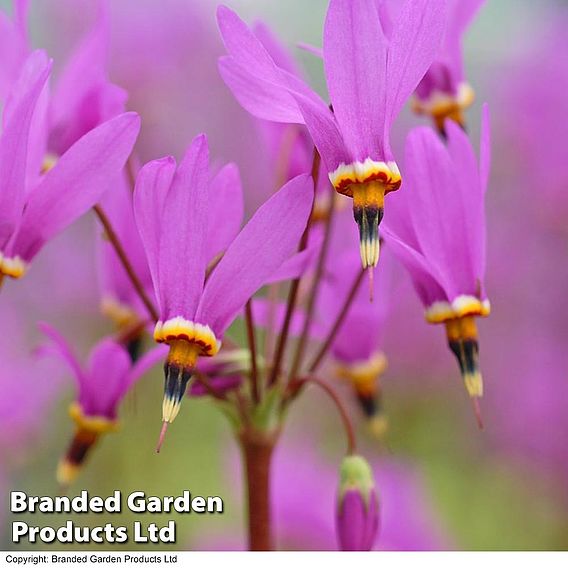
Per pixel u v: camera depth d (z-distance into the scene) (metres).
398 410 0.60
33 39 0.68
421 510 0.50
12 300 0.61
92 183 0.34
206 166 0.33
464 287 0.34
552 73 0.67
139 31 0.65
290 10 0.68
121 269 0.38
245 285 0.33
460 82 0.36
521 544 0.58
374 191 0.33
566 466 0.58
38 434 0.59
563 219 0.64
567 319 0.62
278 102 0.33
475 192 0.34
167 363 0.33
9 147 0.34
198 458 0.58
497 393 0.61
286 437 0.55
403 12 0.33
